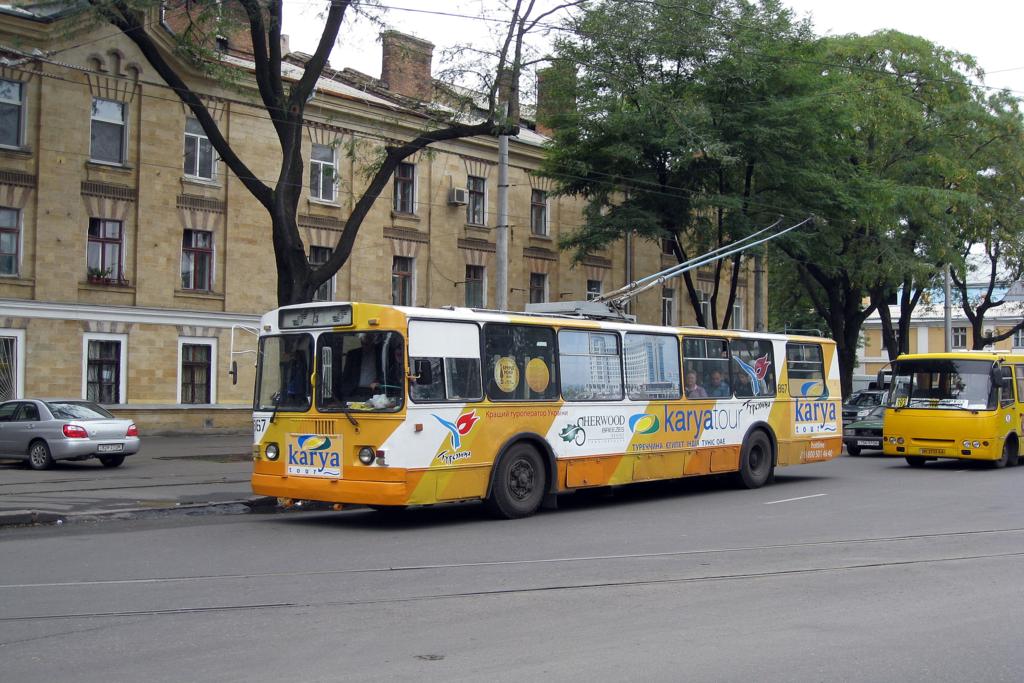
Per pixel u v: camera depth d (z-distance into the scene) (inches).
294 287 846.5
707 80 1098.7
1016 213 1489.9
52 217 1072.8
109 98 1118.4
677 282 1756.9
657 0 1049.5
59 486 689.0
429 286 1384.1
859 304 1498.5
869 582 370.9
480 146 1441.9
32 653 264.8
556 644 276.7
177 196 1168.8
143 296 1138.7
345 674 245.6
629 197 1240.2
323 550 444.8
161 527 526.9
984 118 1382.9
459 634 287.9
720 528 521.0
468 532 506.3
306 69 856.9
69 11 926.4
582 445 601.0
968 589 358.6
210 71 867.4
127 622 301.0
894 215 1307.8
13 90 1058.1
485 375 547.2
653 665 255.0
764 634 289.6
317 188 1277.1
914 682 242.8
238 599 335.3
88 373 1103.6
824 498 667.4
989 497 670.5
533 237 1509.6
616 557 425.7
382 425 504.1
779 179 1141.1
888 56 1381.6
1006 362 951.6
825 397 824.9
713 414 703.7
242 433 1218.6
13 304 1042.1
